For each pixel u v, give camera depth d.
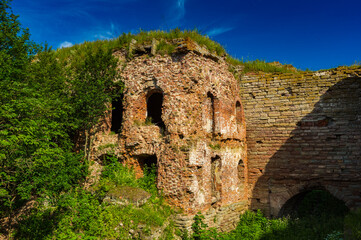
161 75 11.28
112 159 11.39
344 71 13.65
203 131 11.24
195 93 11.05
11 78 9.20
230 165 12.70
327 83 13.76
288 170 13.70
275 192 13.75
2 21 10.19
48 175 9.09
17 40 10.16
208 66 11.98
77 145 12.45
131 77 11.87
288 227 12.20
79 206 9.34
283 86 14.41
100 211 9.14
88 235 8.63
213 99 12.34
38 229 8.77
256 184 14.12
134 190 9.74
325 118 13.55
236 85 14.53
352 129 13.03
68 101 10.99
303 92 14.05
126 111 11.70
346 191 12.75
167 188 10.42
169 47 11.35
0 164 8.01
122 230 8.64
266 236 11.41
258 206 13.91
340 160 12.99
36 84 10.02
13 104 7.73
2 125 7.80
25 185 8.70
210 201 11.22
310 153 13.50
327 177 13.06
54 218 9.19
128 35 12.62
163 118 11.00
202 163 10.87
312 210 15.88
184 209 10.12
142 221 8.82
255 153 14.37
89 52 11.62
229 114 13.12
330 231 11.45
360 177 12.61
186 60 11.07
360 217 10.31
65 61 13.54
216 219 11.27
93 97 10.91
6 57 9.32
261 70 15.02
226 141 12.63
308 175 13.37
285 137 13.99
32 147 8.42
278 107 14.33
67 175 10.03
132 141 11.26
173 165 10.45
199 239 9.73
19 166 8.17
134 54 12.00
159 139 10.98
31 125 8.02
